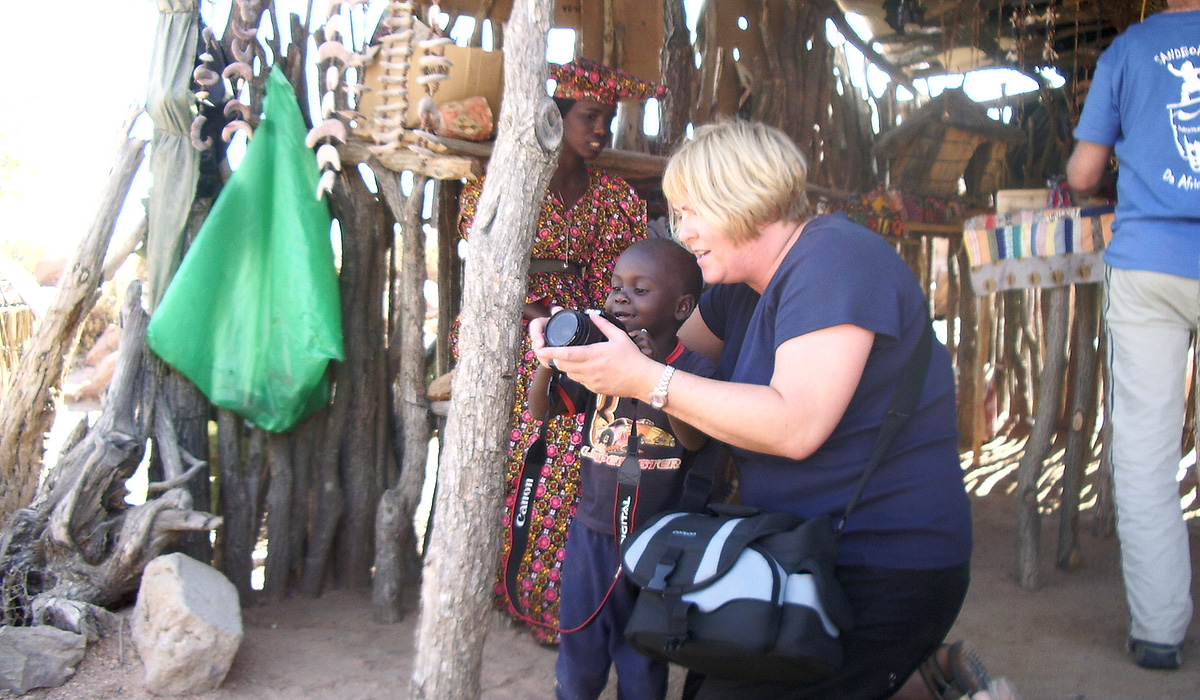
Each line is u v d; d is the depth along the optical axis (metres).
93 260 3.13
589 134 3.14
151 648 2.57
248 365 3.19
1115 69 2.93
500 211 1.98
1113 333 2.94
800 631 1.59
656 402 1.75
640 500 2.40
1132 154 2.87
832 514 1.83
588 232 3.25
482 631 2.05
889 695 1.88
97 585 2.84
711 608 1.62
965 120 5.02
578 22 3.84
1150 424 2.87
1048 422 3.65
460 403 2.00
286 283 3.15
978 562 3.97
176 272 3.22
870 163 5.44
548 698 2.70
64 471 2.95
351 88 3.22
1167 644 2.88
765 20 4.66
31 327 4.71
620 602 2.40
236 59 3.16
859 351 1.72
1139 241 2.83
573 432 3.02
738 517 1.82
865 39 5.93
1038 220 3.60
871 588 1.81
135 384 3.15
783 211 1.86
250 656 2.88
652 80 3.99
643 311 2.26
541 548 3.01
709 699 1.86
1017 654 3.02
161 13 3.17
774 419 1.67
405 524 3.27
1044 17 5.46
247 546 3.34
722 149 1.83
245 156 3.16
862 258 1.76
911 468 1.82
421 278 3.32
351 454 3.48
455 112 3.18
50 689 2.51
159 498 2.90
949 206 5.23
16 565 2.82
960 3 5.35
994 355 6.49
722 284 2.35
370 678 2.76
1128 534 2.92
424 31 3.15
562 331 1.79
